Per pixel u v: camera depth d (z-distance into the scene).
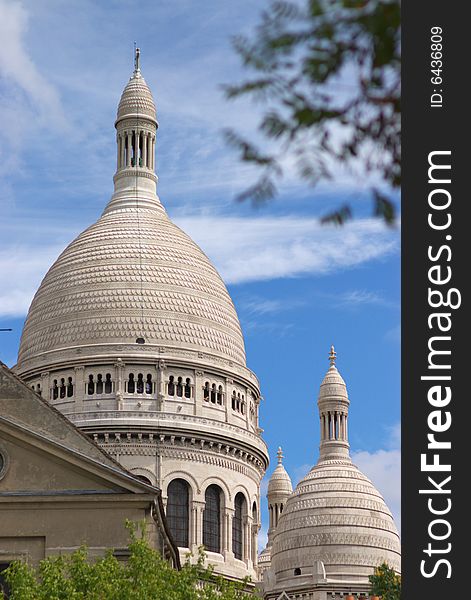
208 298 185.88
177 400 176.00
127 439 171.88
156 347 177.62
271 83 20.17
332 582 178.25
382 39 19.97
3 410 86.81
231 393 180.75
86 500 83.50
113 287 182.75
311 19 19.83
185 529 170.00
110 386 176.25
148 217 193.75
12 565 73.81
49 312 184.12
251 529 177.12
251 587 172.88
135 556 74.44
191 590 77.25
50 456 84.75
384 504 188.12
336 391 198.12
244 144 20.58
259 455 180.88
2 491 83.81
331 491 186.62
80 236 192.88
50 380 178.38
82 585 72.44
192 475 172.12
